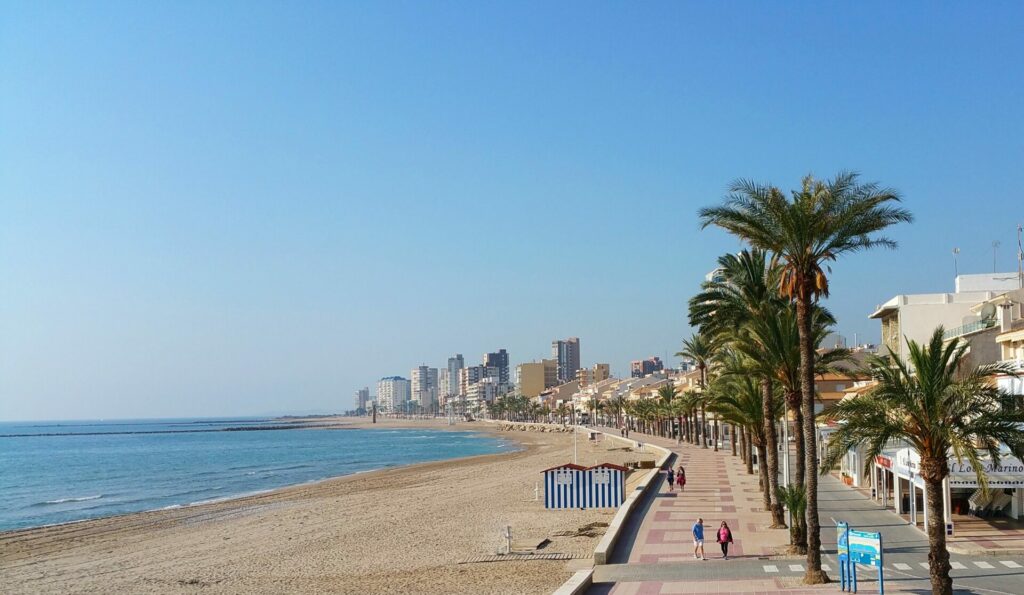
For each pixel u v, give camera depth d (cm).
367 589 3231
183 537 5209
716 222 3089
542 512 5388
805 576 2775
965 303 6519
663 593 2681
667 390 14050
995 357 5044
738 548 3469
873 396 2495
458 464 11675
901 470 3916
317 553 4266
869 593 2555
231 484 9931
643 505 4997
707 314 4894
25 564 4391
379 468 12350
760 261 4053
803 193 2992
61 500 8388
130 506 7731
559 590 2606
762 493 5247
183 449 19550
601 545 3394
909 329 6544
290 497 7650
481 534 4578
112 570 4091
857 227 2891
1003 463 3278
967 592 2458
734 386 5350
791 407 3519
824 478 6200
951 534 3322
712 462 8419
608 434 16512
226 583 3566
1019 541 3166
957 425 2380
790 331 3453
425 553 4062
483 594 3005
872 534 2477
